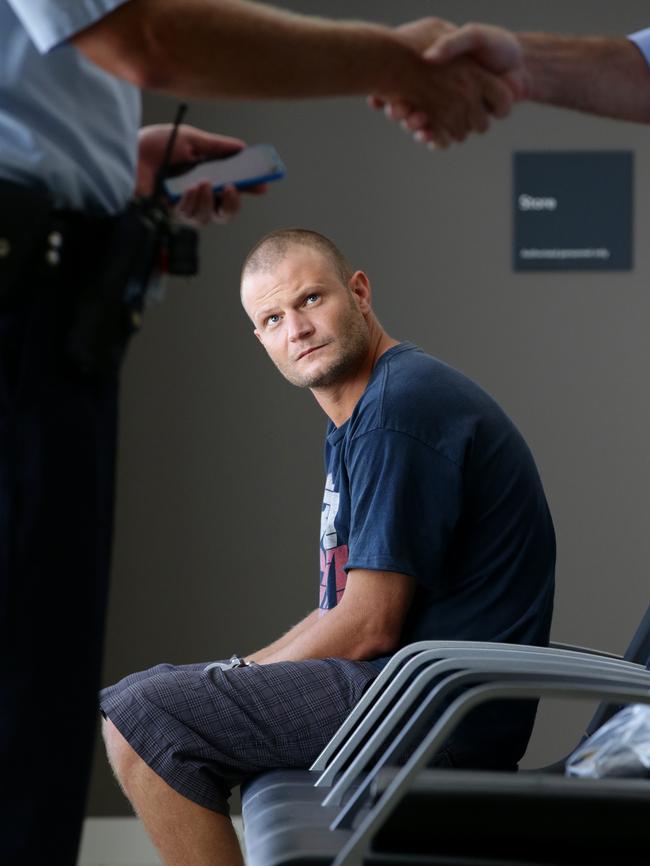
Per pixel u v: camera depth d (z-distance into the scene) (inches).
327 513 137.9
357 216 237.9
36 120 67.1
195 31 63.9
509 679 93.7
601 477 235.9
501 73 77.9
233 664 128.4
